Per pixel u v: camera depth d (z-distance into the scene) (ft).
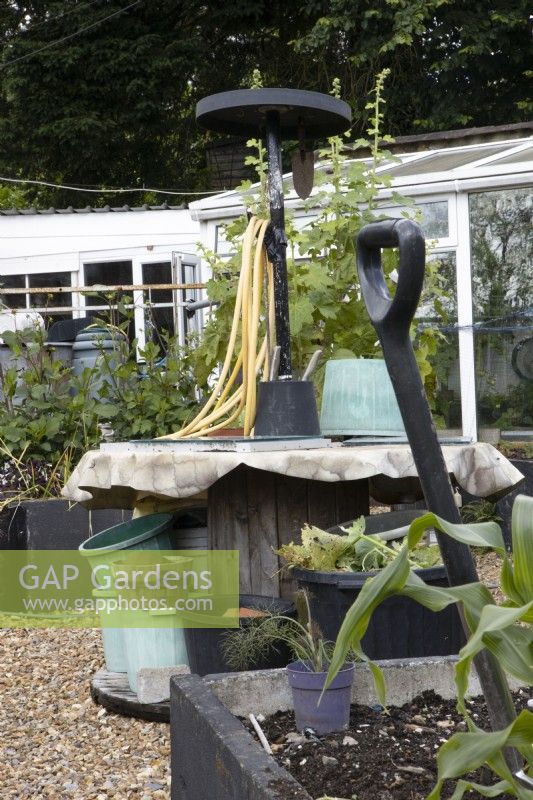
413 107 55.52
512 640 3.76
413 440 4.07
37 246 38.14
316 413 11.75
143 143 61.16
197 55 58.34
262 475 11.63
